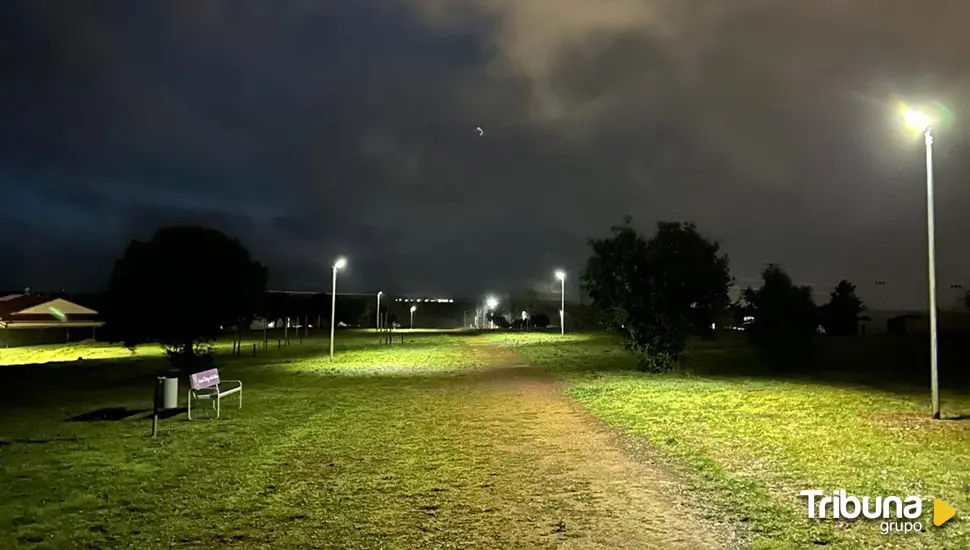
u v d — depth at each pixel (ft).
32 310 218.18
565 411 47.91
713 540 20.95
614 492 26.43
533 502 25.14
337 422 43.68
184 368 78.79
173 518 23.54
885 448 33.47
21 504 25.25
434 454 33.68
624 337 80.23
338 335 212.43
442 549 20.33
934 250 43.14
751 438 36.47
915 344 118.11
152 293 74.38
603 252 78.64
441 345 147.02
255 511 24.27
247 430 40.83
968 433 37.32
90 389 68.23
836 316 153.38
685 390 58.85
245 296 79.10
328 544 20.84
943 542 20.58
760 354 87.71
